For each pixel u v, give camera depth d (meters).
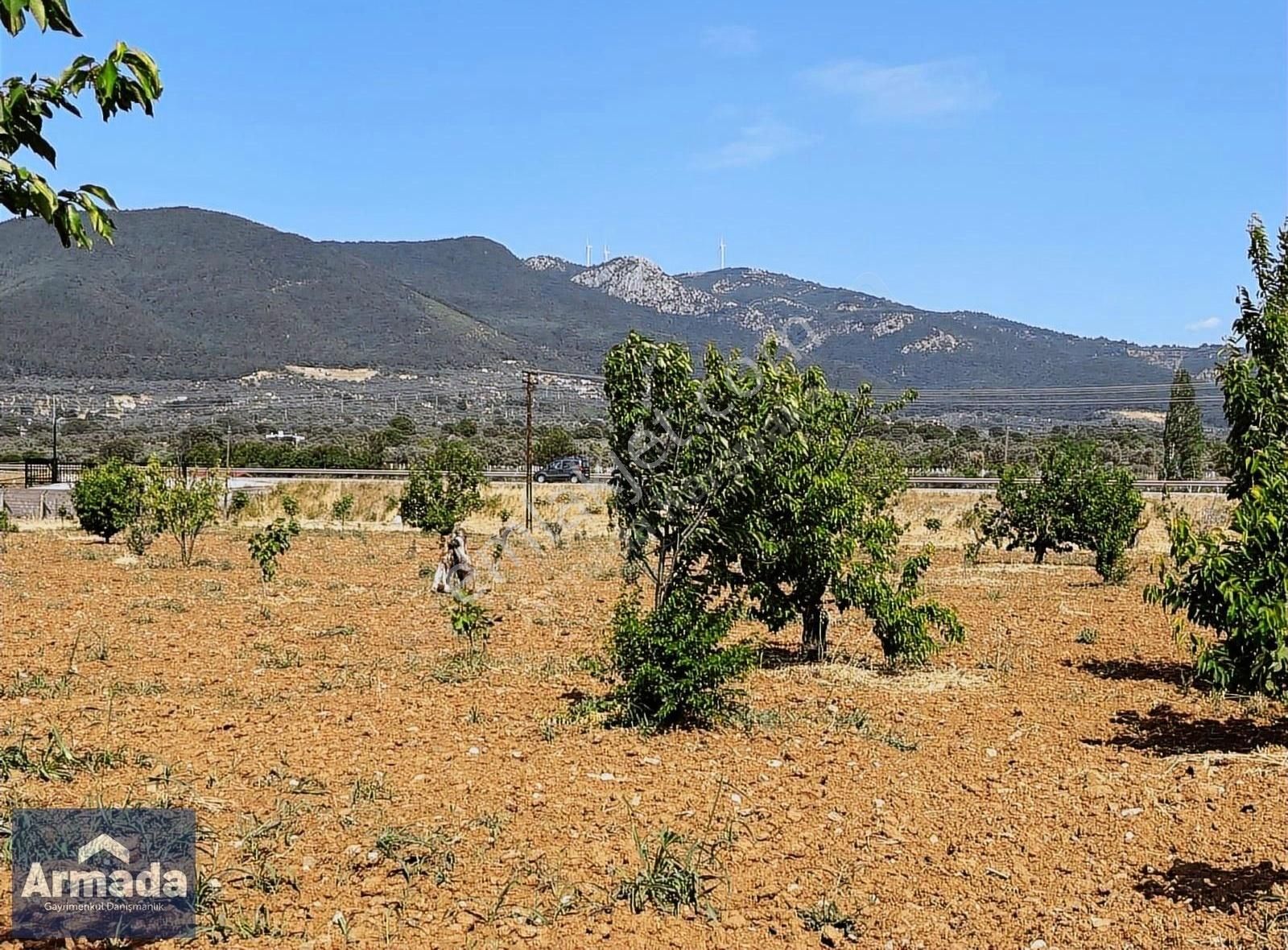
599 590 20.47
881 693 11.42
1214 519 34.41
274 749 8.69
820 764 8.62
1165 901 5.95
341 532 35.22
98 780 7.64
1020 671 12.60
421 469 28.89
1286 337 10.69
